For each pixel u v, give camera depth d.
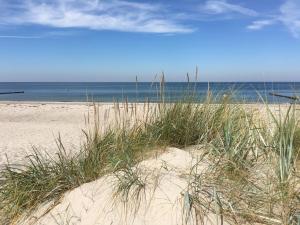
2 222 3.77
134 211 3.24
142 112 4.83
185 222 2.97
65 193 3.84
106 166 4.03
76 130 12.87
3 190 4.11
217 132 4.00
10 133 12.49
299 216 2.74
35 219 3.64
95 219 3.36
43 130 13.12
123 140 4.27
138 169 3.69
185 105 4.60
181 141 4.36
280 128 3.60
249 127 3.87
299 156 3.67
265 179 3.32
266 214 2.92
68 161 4.27
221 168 3.46
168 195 3.25
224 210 2.98
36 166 4.37
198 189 3.21
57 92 73.69
